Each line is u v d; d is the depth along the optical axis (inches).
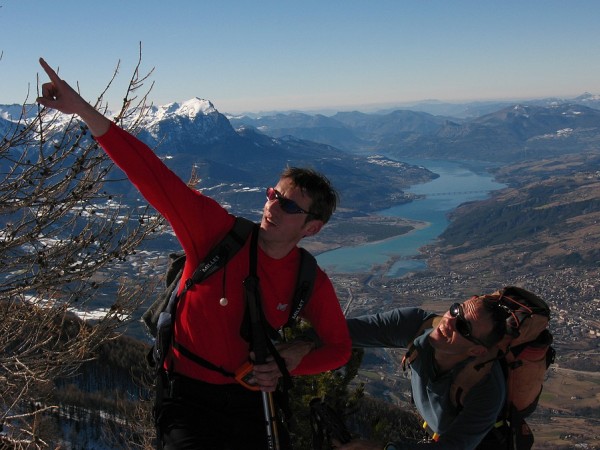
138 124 174.1
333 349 112.3
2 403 190.1
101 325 185.5
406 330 129.7
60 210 168.2
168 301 109.2
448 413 118.4
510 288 119.6
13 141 156.7
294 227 104.3
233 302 103.7
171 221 103.7
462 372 115.7
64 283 170.2
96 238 172.7
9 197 160.1
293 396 222.5
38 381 185.9
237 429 103.7
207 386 104.4
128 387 836.6
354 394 227.6
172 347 106.7
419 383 123.3
